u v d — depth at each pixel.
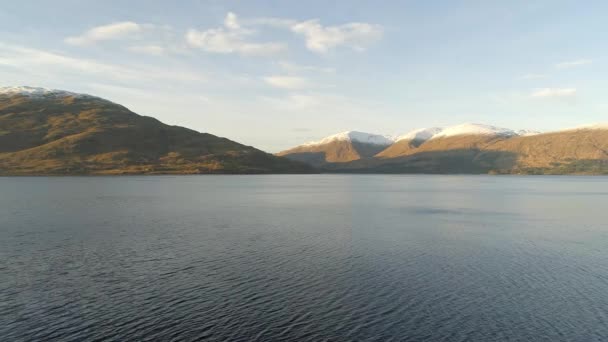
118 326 33.78
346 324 34.50
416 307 38.22
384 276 47.34
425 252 59.41
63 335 32.25
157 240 66.06
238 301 39.19
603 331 33.53
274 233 73.75
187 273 47.69
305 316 35.97
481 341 31.81
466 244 65.25
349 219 93.44
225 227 79.94
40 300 39.09
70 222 83.56
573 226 84.81
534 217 99.75
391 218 95.94
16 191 161.75
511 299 40.41
